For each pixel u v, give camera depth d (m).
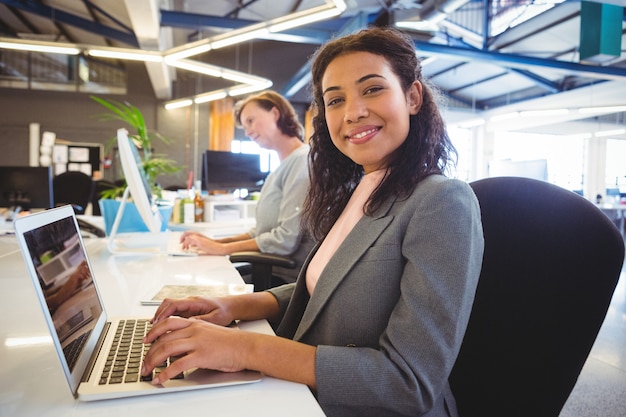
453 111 9.91
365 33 0.79
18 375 0.59
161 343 0.59
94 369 0.59
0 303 0.94
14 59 8.49
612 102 7.28
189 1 6.26
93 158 8.34
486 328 0.77
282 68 9.33
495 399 0.75
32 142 8.22
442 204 0.64
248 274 1.95
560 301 0.69
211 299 0.85
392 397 0.56
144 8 4.34
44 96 8.37
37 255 0.54
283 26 3.51
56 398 0.53
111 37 6.89
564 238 0.70
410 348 0.58
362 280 0.69
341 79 0.78
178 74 8.91
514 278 0.75
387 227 0.71
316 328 0.74
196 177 9.00
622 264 0.65
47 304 0.53
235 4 6.38
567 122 9.76
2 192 2.83
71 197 4.41
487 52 5.57
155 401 0.52
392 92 0.77
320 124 1.02
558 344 0.69
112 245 1.62
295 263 1.55
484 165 10.07
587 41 4.73
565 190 0.74
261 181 4.05
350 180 1.03
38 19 8.02
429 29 4.05
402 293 0.62
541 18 5.51
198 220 2.96
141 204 1.41
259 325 0.85
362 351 0.60
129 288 1.10
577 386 2.01
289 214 1.66
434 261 0.61
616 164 9.24
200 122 9.05
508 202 0.78
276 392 0.55
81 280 0.71
